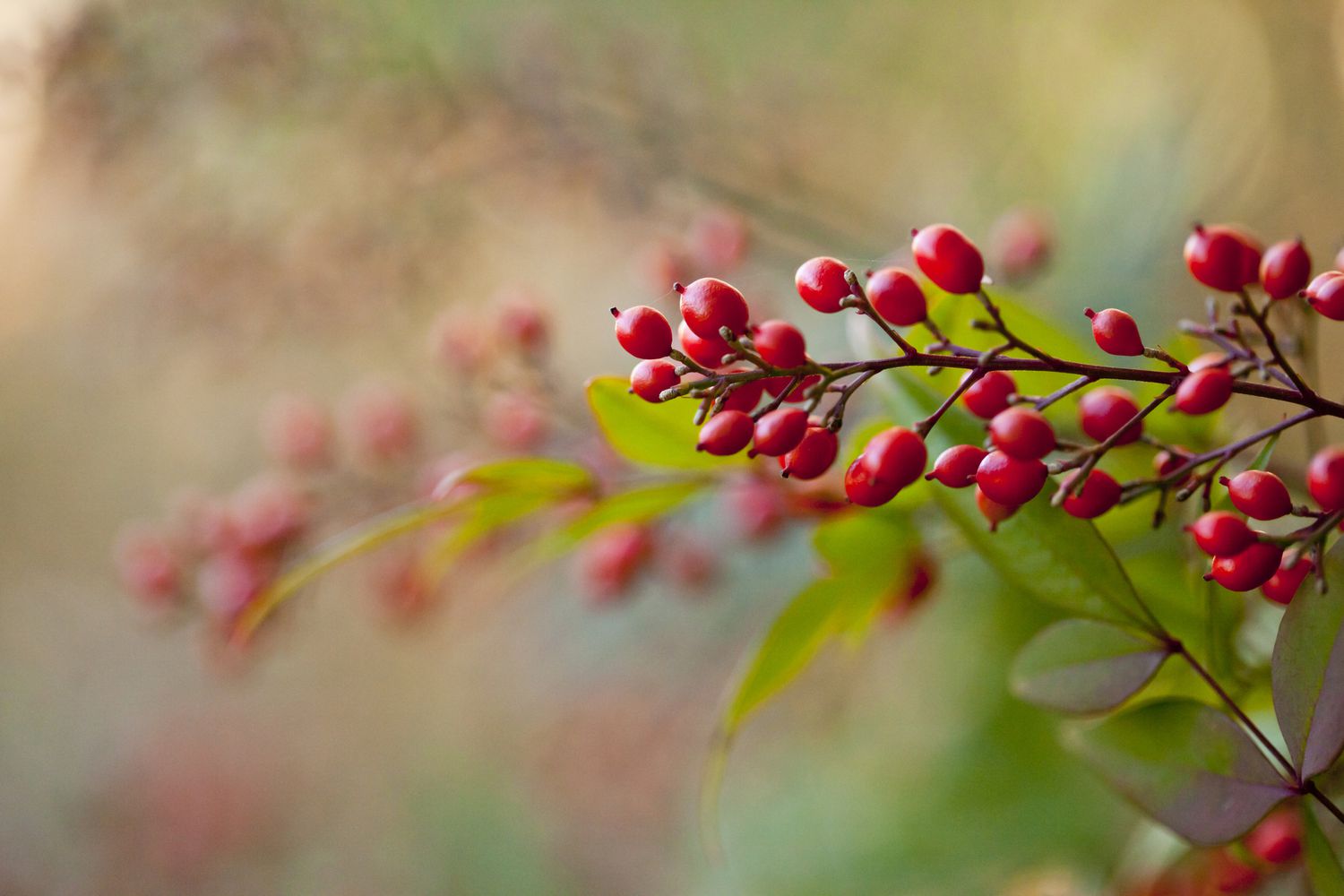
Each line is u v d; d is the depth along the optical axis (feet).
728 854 3.43
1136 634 1.60
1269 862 1.66
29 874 5.97
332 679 6.42
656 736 4.18
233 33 2.81
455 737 6.14
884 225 3.34
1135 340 1.53
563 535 1.81
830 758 3.42
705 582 2.40
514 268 4.06
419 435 2.62
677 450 1.75
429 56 2.88
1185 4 3.92
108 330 3.61
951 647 2.85
